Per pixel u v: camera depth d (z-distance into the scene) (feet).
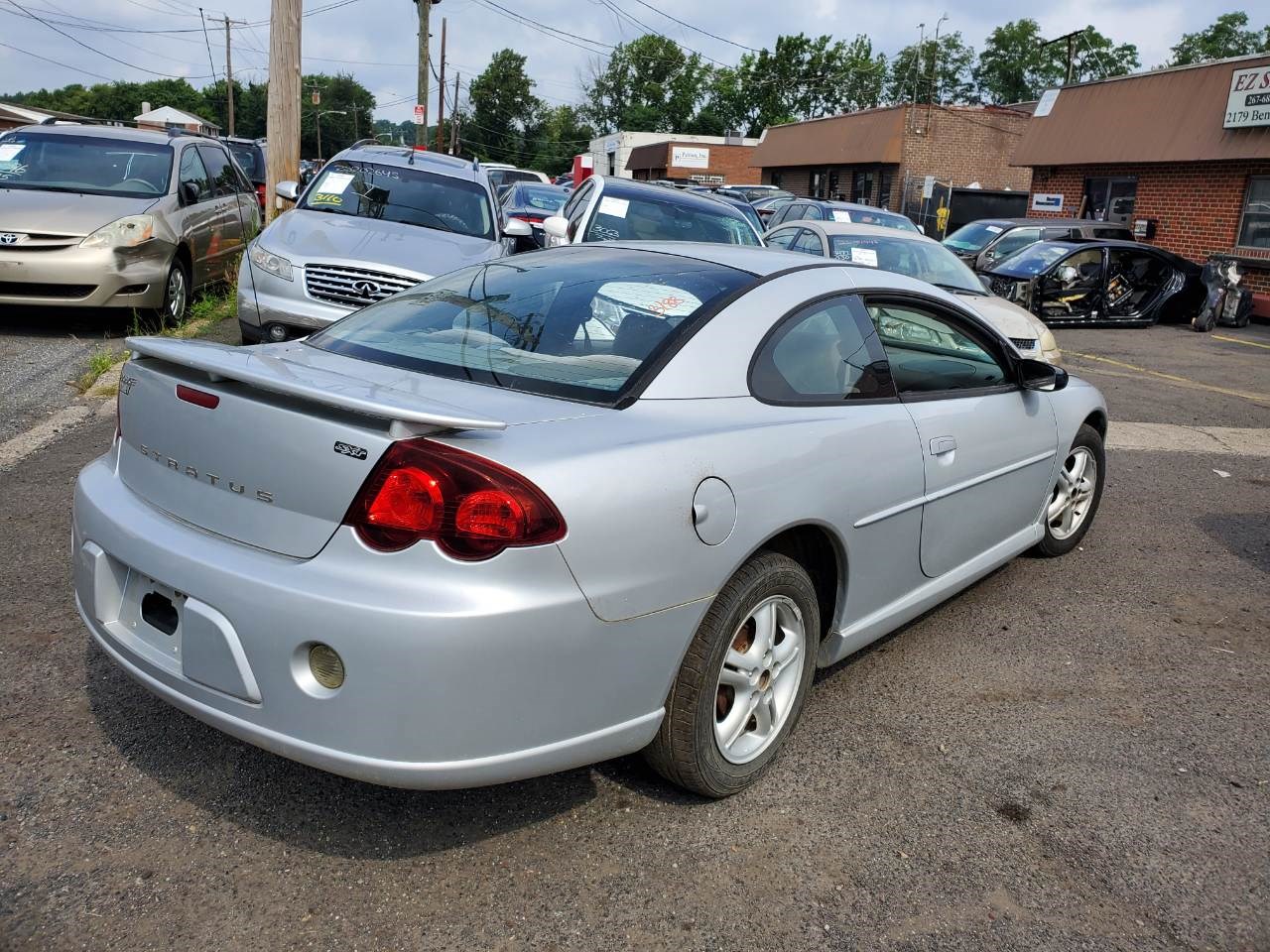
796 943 8.13
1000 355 14.25
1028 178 110.83
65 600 13.28
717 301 10.39
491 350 9.95
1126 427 28.55
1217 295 51.34
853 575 11.07
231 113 236.02
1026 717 12.03
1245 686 13.12
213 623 8.09
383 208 28.60
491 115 359.05
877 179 112.16
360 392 8.25
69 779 9.62
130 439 9.55
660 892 8.63
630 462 8.39
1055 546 17.21
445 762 7.77
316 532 7.91
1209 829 9.95
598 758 8.63
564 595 7.88
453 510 7.59
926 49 240.73
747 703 9.91
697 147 165.48
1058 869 9.23
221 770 9.95
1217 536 19.31
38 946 7.61
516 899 8.43
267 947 7.77
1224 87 61.52
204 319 31.86
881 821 9.80
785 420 10.11
